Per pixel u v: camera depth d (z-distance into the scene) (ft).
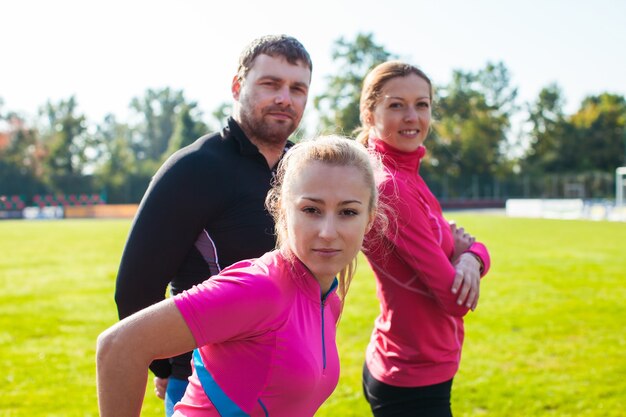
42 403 16.58
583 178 200.13
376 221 8.42
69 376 19.04
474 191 194.49
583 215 121.39
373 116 9.61
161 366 8.12
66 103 263.29
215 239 8.07
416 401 8.88
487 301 30.42
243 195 8.07
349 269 6.74
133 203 206.90
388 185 8.49
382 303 9.23
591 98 257.34
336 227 5.71
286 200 5.93
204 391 5.69
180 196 7.73
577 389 17.28
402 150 9.44
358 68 193.67
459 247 9.83
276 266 5.76
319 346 5.93
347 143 6.05
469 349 21.63
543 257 49.24
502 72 238.68
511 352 21.22
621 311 27.84
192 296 5.24
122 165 221.87
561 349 21.56
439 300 8.56
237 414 5.58
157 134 305.53
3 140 223.30
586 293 32.48
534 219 113.91
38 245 67.00
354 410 15.84
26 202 202.90
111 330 5.27
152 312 5.22
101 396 5.28
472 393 17.01
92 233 87.61
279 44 8.39
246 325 5.34
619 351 21.22
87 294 34.53
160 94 310.04
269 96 8.28
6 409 16.07
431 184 195.31
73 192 205.46
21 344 23.11
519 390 17.21
